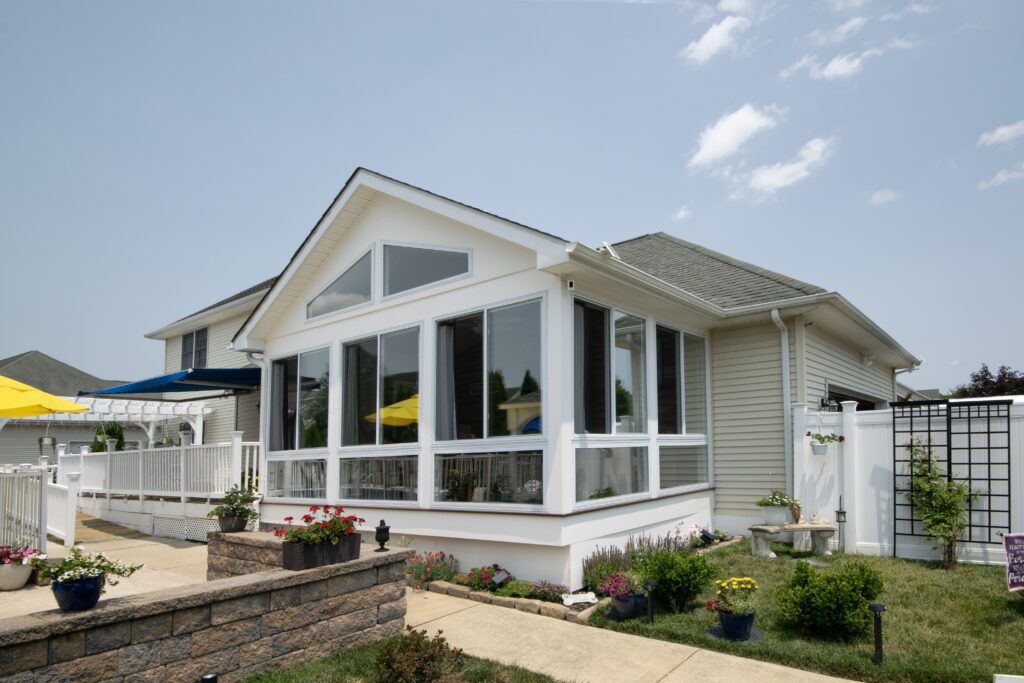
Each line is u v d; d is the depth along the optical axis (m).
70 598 3.82
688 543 9.02
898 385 20.03
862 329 10.93
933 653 4.90
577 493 7.05
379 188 8.98
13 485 8.85
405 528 8.28
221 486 10.62
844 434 8.66
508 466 7.35
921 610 5.91
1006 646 5.01
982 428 7.73
